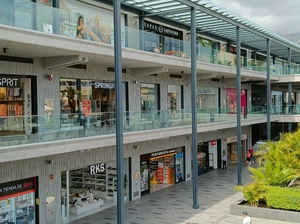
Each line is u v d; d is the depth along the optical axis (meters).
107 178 17.81
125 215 15.78
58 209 14.57
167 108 22.42
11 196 12.87
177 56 19.03
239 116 21.89
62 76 15.41
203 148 25.70
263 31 26.22
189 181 23.05
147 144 19.58
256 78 29.61
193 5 17.59
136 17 19.78
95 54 13.97
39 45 11.68
